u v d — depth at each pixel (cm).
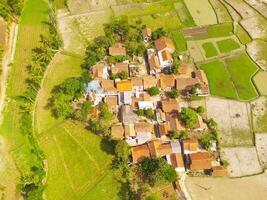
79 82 9231
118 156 8112
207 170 8125
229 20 10962
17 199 7869
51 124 9125
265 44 10331
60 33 11144
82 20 11425
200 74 9519
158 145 8338
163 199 7769
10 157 8550
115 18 11338
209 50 10294
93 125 8650
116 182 8062
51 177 8281
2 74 10212
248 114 9006
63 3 12012
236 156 8362
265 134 8662
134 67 9938
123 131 8588
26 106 9288
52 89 9794
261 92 9381
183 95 9369
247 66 9906
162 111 9000
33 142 8731
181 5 11488
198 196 7838
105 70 9919
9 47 10894
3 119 9244
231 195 7831
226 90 9450
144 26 10775
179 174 8119
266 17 10906
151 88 9294
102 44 10269
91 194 7950
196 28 10844
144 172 8106
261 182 7969
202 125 8675
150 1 11731
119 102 9262
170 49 10081
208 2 11469
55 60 10412
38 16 11669
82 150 8631
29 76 10094
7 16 11269
